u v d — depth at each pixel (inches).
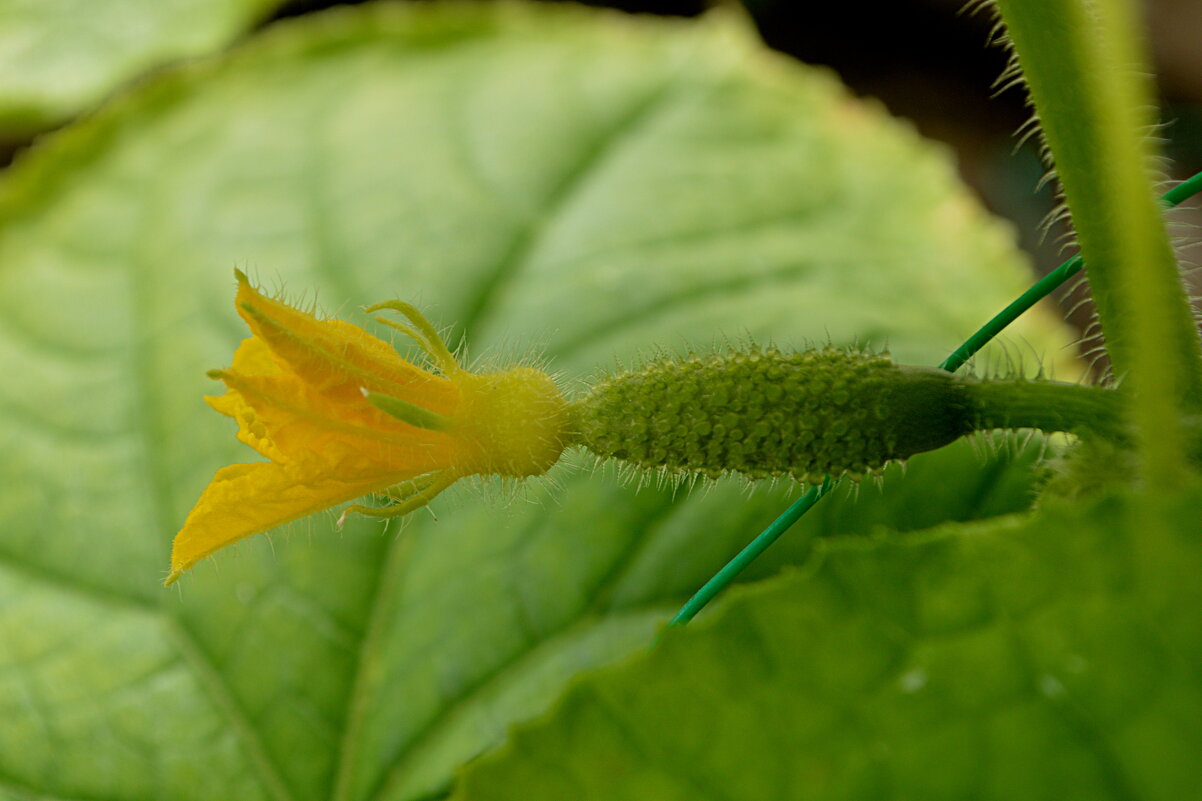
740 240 12.6
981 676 8.5
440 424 9.2
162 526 11.7
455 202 13.1
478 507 11.4
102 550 11.6
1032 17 8.8
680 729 8.6
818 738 8.5
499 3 14.9
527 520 11.3
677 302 12.0
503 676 11.1
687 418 9.1
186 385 12.2
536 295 12.3
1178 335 9.0
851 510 10.9
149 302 13.0
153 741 11.1
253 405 9.1
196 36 14.4
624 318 11.9
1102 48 8.6
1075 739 8.4
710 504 11.1
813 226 12.8
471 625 11.2
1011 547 8.5
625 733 8.6
